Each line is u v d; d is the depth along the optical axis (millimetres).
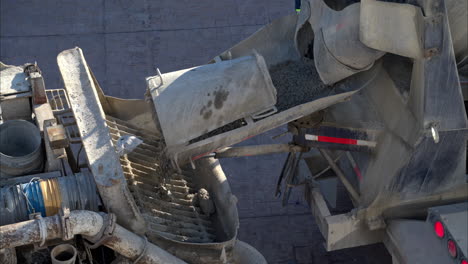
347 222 8141
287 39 8797
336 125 8344
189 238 7363
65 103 9086
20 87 8297
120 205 6734
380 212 8055
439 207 7301
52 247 6992
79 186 6766
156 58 13484
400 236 7797
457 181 7691
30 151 7555
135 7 14469
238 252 8758
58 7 14375
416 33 6691
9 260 6469
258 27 14102
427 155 7348
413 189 7730
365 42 7000
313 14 7906
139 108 8867
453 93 6949
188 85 7340
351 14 7074
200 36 13922
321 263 10320
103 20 14164
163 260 6824
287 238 10688
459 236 6867
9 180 7121
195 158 7816
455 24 7199
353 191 8773
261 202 11234
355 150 8250
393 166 7617
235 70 7438
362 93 8211
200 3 14570
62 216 6223
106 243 6566
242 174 11648
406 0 6738
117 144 7090
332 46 7410
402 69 7727
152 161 8266
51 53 13430
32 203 6586
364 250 10477
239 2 14602
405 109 7410
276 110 7496
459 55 7770
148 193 7742
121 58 13453
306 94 8000
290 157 9562
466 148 7559
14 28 13891
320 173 9578
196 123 7250
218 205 8219
